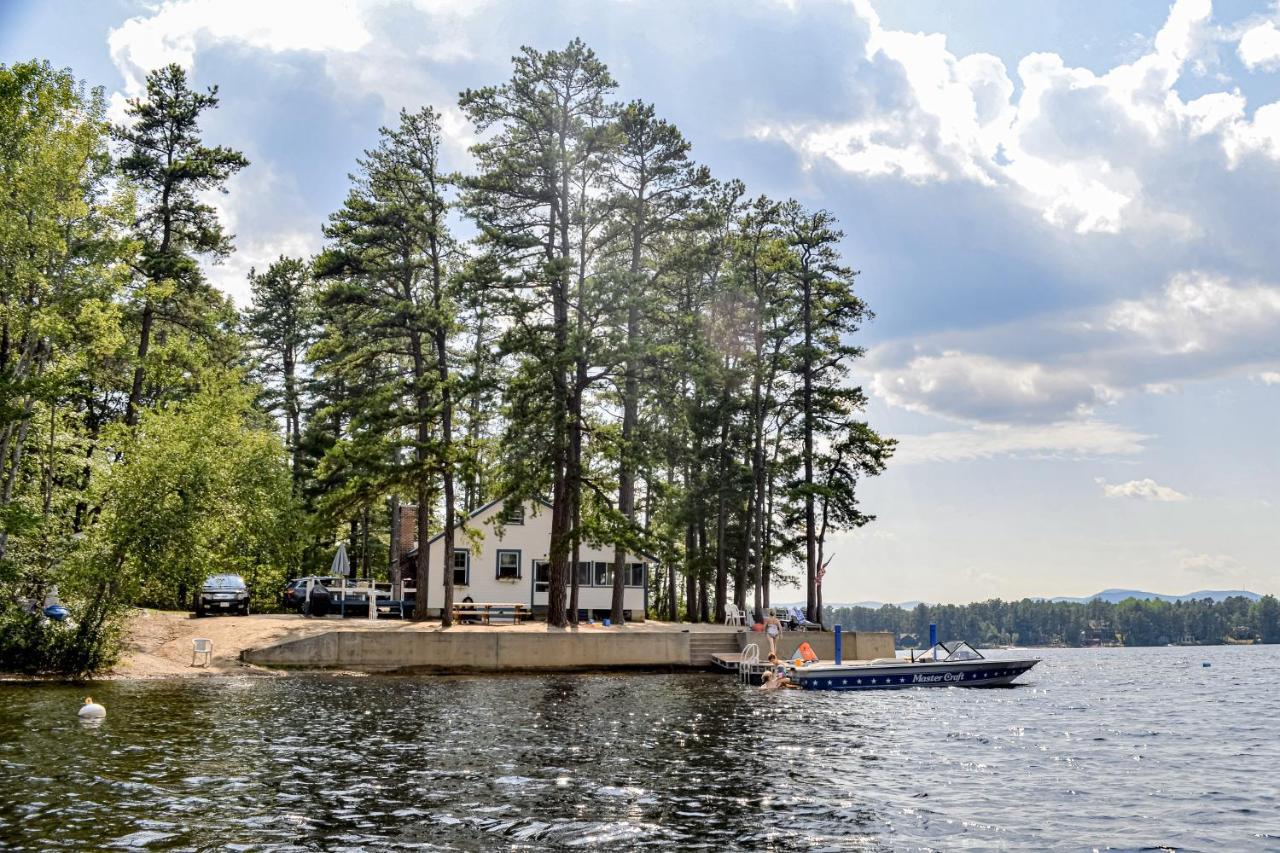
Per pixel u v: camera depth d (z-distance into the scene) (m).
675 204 46.66
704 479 55.34
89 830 12.21
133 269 43.47
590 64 43.88
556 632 40.66
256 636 39.16
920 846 12.58
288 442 64.44
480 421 45.56
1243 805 15.72
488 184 42.97
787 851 12.17
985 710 30.73
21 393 31.55
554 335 42.62
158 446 33.00
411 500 45.28
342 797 14.56
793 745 21.23
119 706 24.73
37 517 31.56
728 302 54.06
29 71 33.16
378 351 44.81
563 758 18.55
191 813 13.27
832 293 56.72
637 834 12.80
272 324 66.12
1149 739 24.14
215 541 44.28
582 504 44.47
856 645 48.72
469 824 13.11
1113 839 13.27
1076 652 150.25
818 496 55.34
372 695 29.56
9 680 29.69
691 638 44.75
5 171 32.50
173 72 46.41
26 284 32.53
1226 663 84.19
